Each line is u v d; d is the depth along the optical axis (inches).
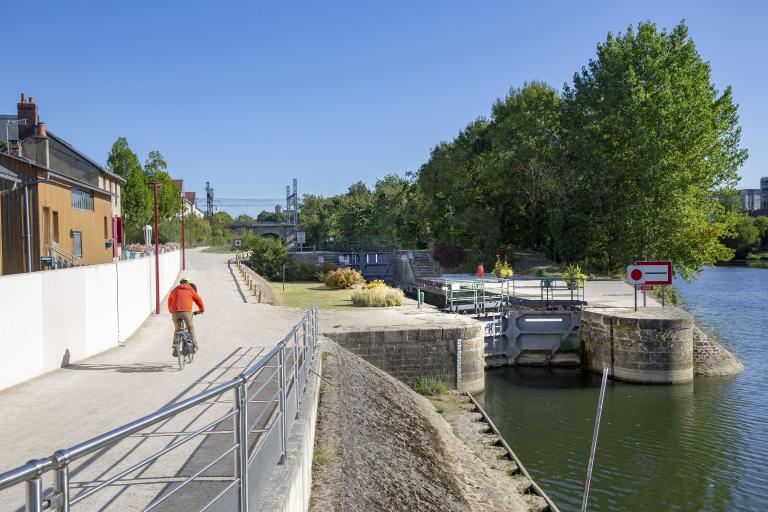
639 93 1627.7
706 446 682.2
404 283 2082.9
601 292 1364.4
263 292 1133.1
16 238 1003.3
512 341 1095.6
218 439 278.2
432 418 657.0
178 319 478.3
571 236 1861.5
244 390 157.6
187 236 2871.6
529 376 1023.0
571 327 1096.8
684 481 593.3
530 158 2111.2
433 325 848.3
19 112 1398.9
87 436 285.0
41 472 80.2
